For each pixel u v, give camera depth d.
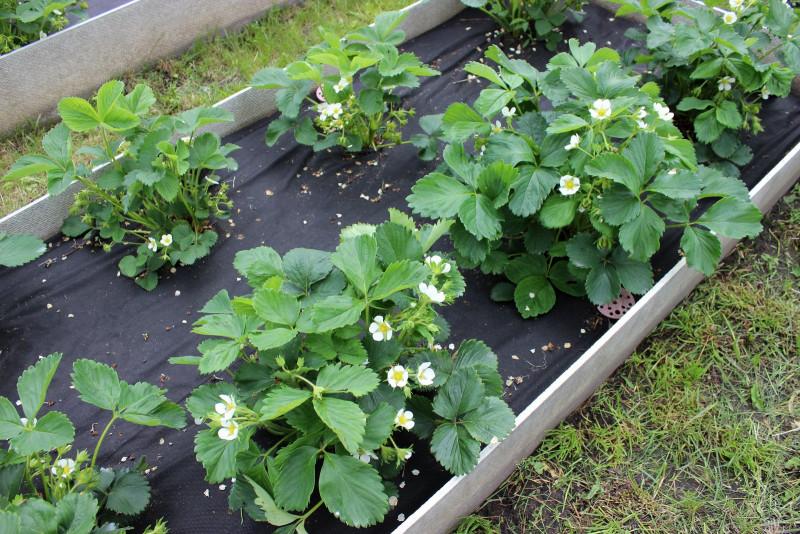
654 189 2.46
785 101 3.81
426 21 4.27
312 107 3.73
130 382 2.68
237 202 3.31
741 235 2.55
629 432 2.59
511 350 2.76
